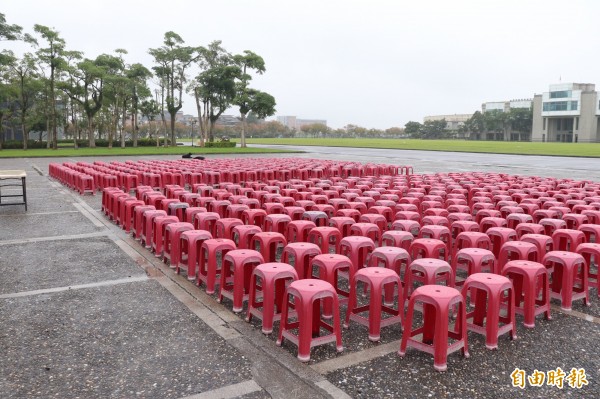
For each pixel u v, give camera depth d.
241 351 4.55
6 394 3.80
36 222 10.89
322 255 5.64
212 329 5.05
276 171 18.25
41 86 55.41
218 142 62.59
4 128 65.62
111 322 5.21
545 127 118.38
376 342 4.79
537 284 6.05
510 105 147.38
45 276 6.80
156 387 3.91
